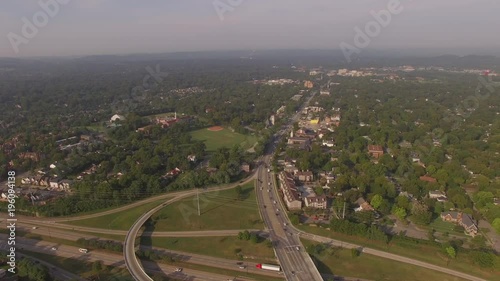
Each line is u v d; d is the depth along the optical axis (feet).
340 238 645.10
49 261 596.70
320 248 613.11
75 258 604.90
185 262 585.22
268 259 590.96
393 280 536.01
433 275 544.62
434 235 654.94
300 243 632.79
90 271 567.18
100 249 626.23
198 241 648.38
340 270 559.79
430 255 588.09
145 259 595.06
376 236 626.23
